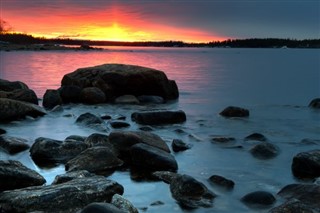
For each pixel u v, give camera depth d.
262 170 12.44
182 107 26.34
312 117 22.69
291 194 9.80
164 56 147.75
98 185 9.56
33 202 8.84
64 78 29.47
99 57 117.75
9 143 14.13
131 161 12.92
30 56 117.88
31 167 12.48
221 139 16.00
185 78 50.12
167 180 11.16
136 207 9.40
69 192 9.15
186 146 14.86
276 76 53.34
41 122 20.00
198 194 9.98
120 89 28.38
